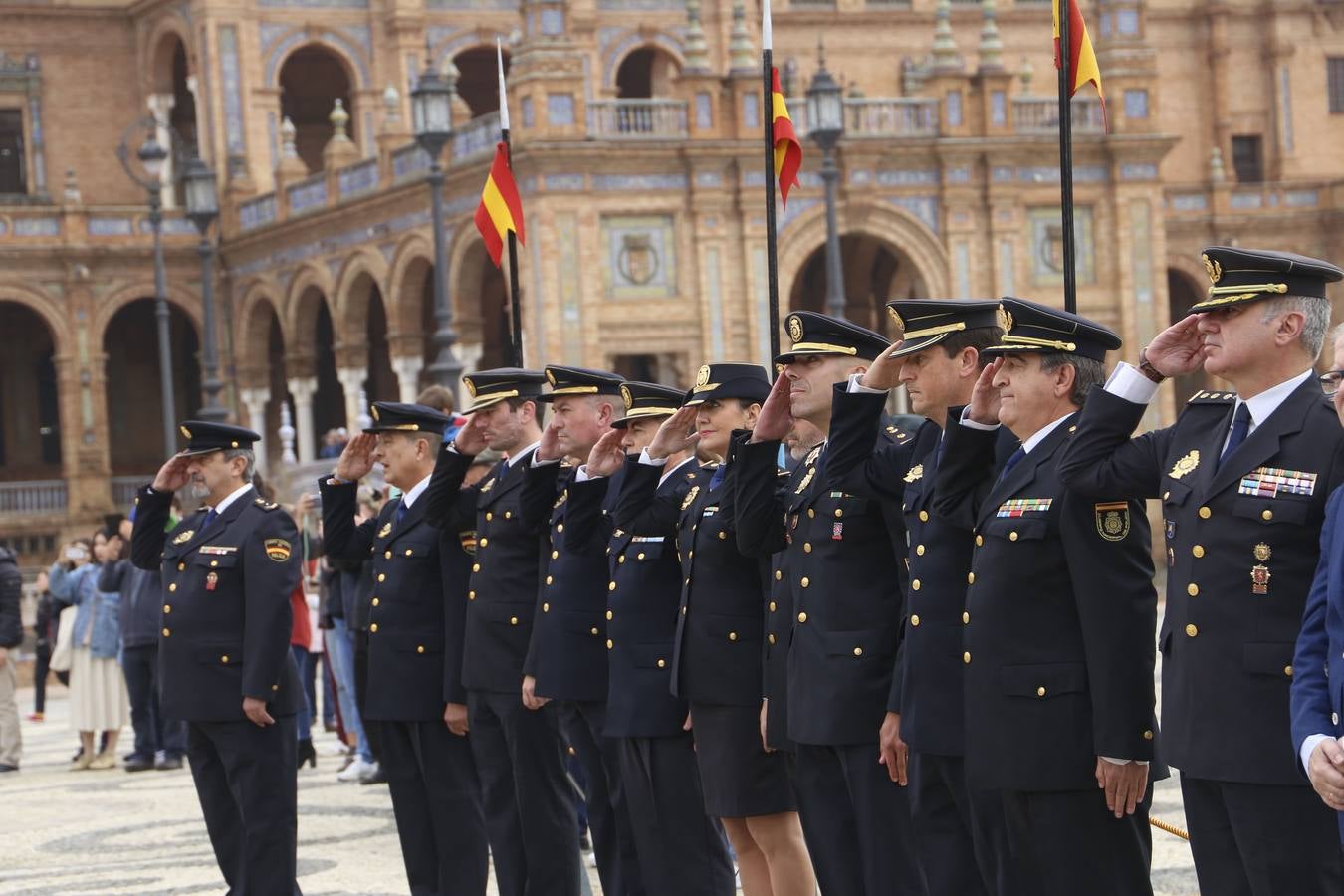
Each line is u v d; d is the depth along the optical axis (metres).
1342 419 9.04
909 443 12.23
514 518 15.54
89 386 74.00
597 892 17.28
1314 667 9.09
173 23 76.75
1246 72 87.25
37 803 25.92
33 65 79.56
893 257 65.75
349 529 17.36
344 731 25.97
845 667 12.19
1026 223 59.31
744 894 13.93
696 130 55.66
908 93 76.31
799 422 13.06
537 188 54.09
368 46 75.25
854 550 12.35
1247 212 77.38
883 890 12.06
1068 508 10.48
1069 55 14.05
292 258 68.94
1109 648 10.31
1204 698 9.73
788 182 16.52
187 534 16.61
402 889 17.78
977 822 11.13
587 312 54.44
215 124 73.75
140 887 18.69
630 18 76.81
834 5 79.38
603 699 14.96
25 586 64.00
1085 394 10.91
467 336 58.88
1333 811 9.52
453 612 16.08
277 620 16.06
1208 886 9.97
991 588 10.80
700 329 55.81
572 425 15.11
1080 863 10.62
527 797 15.35
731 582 13.64
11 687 31.02
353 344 65.69
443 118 43.53
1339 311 77.75
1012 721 10.66
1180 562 9.95
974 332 11.73
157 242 60.06
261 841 16.12
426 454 16.73
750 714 13.48
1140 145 59.78
